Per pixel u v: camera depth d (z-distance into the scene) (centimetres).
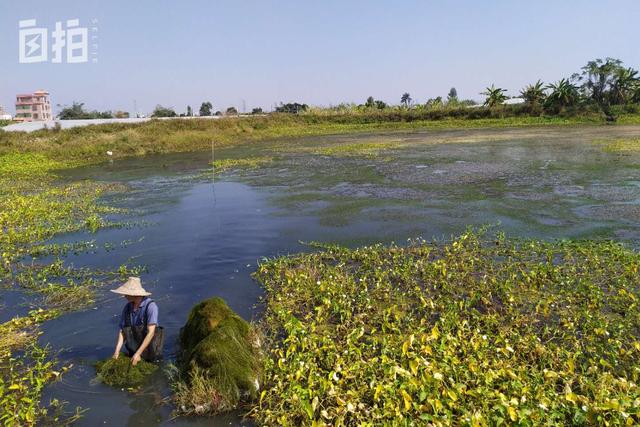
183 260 1048
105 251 1129
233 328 618
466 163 2377
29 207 1569
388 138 4203
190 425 516
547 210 1351
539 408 463
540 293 786
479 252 1009
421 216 1345
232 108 6806
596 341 623
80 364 641
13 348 685
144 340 624
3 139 3481
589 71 5975
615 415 450
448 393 483
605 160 2264
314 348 612
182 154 3428
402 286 855
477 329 643
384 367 555
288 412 506
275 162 2719
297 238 1187
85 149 3291
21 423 522
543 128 4906
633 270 843
